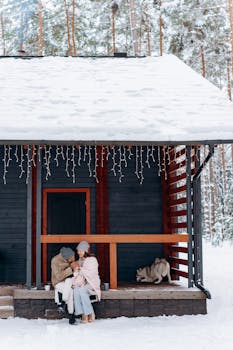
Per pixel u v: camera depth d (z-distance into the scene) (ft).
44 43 90.27
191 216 30.19
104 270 35.47
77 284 27.04
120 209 36.45
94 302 28.40
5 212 36.09
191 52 81.76
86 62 43.57
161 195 36.70
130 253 35.94
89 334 24.40
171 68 40.68
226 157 110.63
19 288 29.99
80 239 29.53
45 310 28.37
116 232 36.17
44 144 28.19
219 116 30.60
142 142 28.50
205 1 82.69
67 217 36.45
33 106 31.81
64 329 25.39
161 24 86.22
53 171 36.65
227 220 87.71
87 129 28.66
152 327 25.88
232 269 51.16
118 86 36.32
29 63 42.83
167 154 37.01
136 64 42.70
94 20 92.32
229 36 84.12
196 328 25.44
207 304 31.50
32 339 23.47
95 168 36.50
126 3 88.22
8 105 31.71
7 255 35.70
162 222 36.40
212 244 88.89
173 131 28.84
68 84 36.81
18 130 28.14
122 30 90.63
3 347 22.06
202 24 81.05
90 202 36.52
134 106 32.24
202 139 28.40
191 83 36.55
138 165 36.99
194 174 31.45
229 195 89.20
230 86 91.66
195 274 30.37
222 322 26.68
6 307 29.14
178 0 82.94
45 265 35.65
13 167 36.50
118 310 28.50
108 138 28.27
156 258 35.45
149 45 87.15
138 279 34.17
